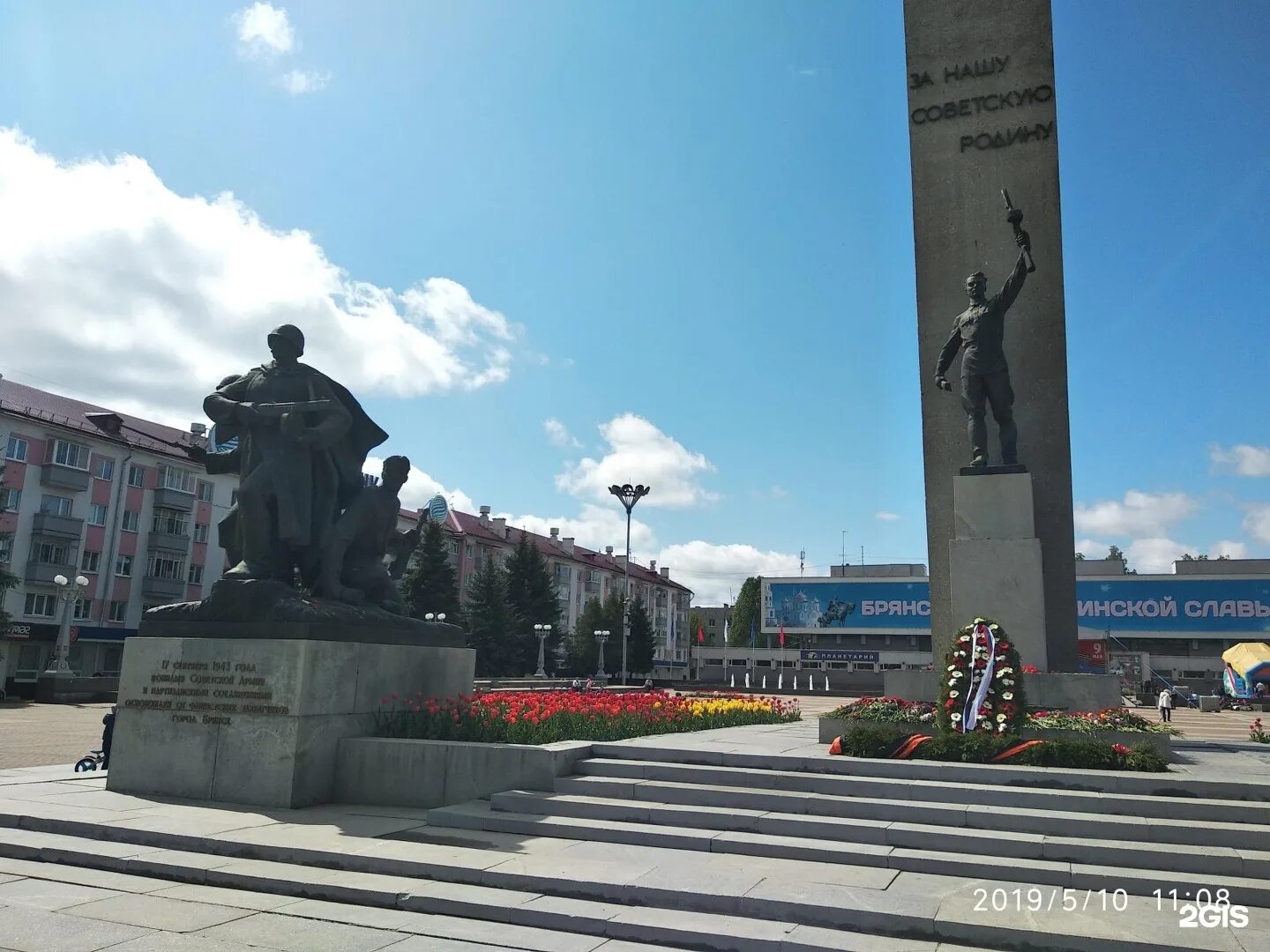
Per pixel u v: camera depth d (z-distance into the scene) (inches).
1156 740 386.0
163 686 423.2
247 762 399.2
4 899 264.8
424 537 2272.4
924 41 713.0
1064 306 657.6
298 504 458.6
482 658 2305.6
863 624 2544.3
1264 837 279.0
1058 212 669.9
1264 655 1658.5
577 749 391.2
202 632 420.8
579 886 268.2
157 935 234.4
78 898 268.7
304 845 310.2
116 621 1952.5
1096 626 2315.5
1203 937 224.1
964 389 596.4
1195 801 305.6
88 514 1908.2
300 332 483.5
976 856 288.8
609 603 2896.2
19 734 842.2
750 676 2425.0
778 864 291.1
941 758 363.3
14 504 1775.3
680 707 556.1
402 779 396.8
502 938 240.5
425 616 2102.6
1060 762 347.9
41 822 347.3
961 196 692.1
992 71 696.4
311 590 467.2
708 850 309.3
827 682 2279.8
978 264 683.4
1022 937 227.6
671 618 4328.3
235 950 223.9
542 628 2284.7
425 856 297.6
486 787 380.5
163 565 2054.6
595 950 232.4
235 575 433.7
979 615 549.0
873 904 247.4
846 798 334.6
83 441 1897.1
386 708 448.1
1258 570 2374.5
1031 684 502.9
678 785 358.3
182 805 387.9
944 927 234.2
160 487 2058.3
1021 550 549.3
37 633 1749.5
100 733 888.9
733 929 239.8
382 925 249.8
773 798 336.2
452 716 438.6
